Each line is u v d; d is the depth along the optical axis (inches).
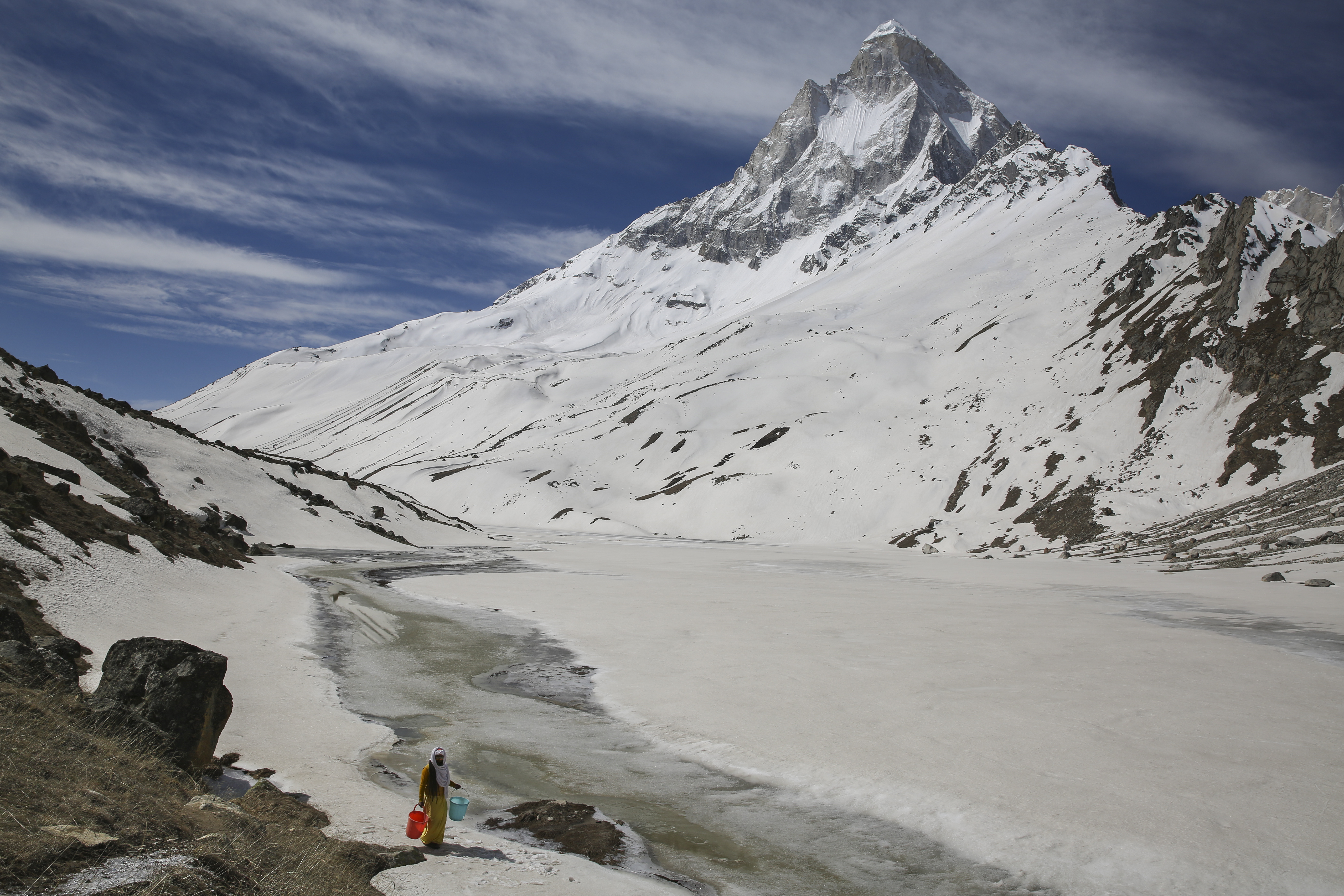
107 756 383.6
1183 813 489.4
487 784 548.4
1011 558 3171.8
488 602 1476.4
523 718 709.3
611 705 752.3
